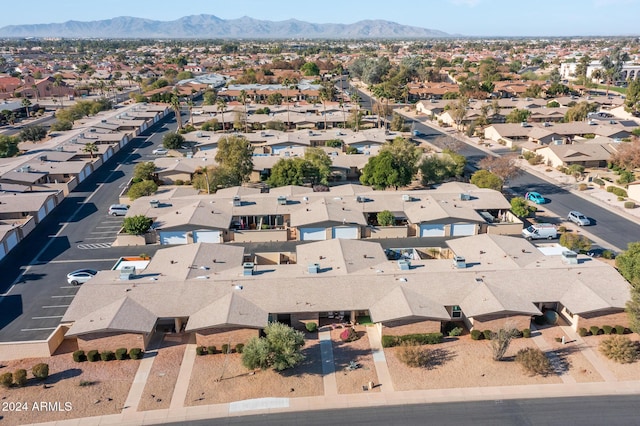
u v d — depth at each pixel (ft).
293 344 140.36
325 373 142.00
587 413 126.93
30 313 173.27
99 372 142.82
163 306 160.35
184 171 313.53
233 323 149.28
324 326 164.35
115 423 124.67
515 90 651.66
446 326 162.40
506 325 150.20
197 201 249.75
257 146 384.88
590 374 140.87
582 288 166.40
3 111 518.37
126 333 148.77
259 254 211.82
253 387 136.67
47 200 266.16
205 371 143.23
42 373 137.59
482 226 236.84
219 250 197.36
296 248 205.46
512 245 199.82
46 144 398.21
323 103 582.76
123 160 375.66
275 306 160.86
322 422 124.88
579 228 243.81
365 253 195.00
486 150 399.44
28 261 212.64
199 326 149.69
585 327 160.04
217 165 314.35
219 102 476.13
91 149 361.51
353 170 328.90
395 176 266.36
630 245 185.06
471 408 129.08
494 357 146.61
